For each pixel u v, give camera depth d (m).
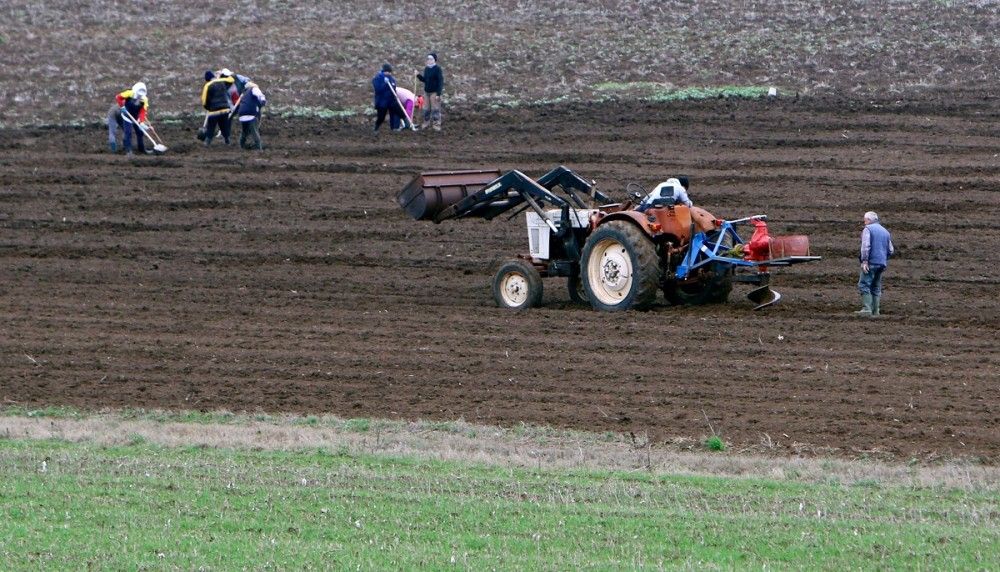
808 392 53.00
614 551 34.75
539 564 33.50
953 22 141.62
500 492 40.56
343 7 162.88
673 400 52.31
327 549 34.81
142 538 35.69
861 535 36.28
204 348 62.38
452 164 102.50
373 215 92.12
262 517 37.78
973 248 80.56
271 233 88.81
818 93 119.31
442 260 82.50
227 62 140.38
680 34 144.62
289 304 71.94
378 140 110.75
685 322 64.50
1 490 40.47
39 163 105.44
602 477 42.59
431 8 161.25
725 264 64.50
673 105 117.44
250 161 105.25
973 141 102.62
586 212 68.12
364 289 75.81
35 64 139.62
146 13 161.88
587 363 57.91
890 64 128.12
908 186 92.62
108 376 58.00
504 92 125.19
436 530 36.56
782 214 88.31
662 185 65.44
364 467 43.84
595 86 126.19
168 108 124.19
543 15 156.12
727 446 46.72
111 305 71.81
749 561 34.06
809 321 65.06
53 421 50.97
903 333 62.62
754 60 132.38
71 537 35.78
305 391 55.16
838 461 44.53
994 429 48.09
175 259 83.69
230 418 51.41
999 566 33.72
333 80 132.75
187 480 41.84
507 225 90.00
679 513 38.28
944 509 38.88
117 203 95.56
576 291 70.44
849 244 82.44
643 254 64.25
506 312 68.19
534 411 51.38
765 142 105.00
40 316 69.44
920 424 48.75
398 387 55.34
